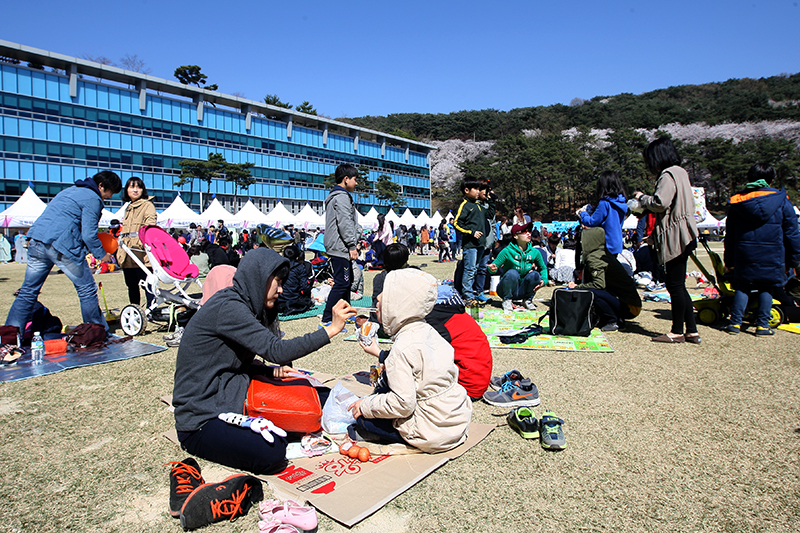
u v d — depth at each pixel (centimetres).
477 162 8044
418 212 7325
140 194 609
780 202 489
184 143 4538
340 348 489
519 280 693
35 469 245
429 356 246
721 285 584
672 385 362
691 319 491
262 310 257
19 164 3584
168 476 238
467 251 716
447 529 192
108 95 4019
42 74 3662
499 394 330
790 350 458
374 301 603
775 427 287
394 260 407
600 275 558
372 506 204
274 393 252
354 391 341
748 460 248
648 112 10281
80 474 239
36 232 471
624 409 316
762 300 516
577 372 395
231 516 199
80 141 3878
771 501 212
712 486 225
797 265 502
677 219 471
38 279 486
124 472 241
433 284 253
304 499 211
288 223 2970
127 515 205
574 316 522
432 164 10431
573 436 278
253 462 229
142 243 550
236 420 230
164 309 621
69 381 386
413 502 212
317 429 259
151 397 349
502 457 255
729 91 11275
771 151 6594
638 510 206
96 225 492
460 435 257
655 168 497
